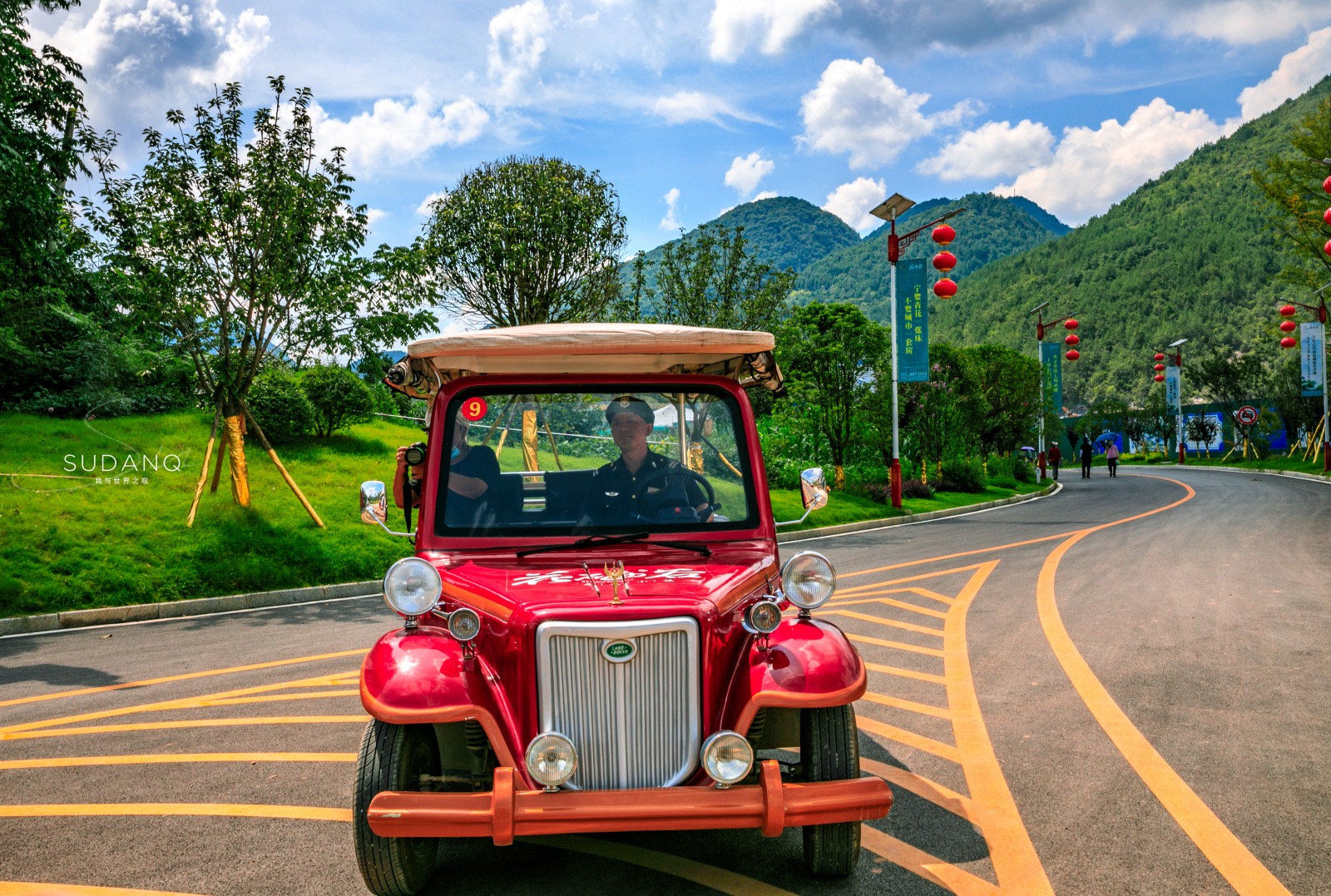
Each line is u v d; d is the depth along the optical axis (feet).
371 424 74.54
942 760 16.16
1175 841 12.67
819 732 11.29
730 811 10.02
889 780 15.28
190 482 48.73
